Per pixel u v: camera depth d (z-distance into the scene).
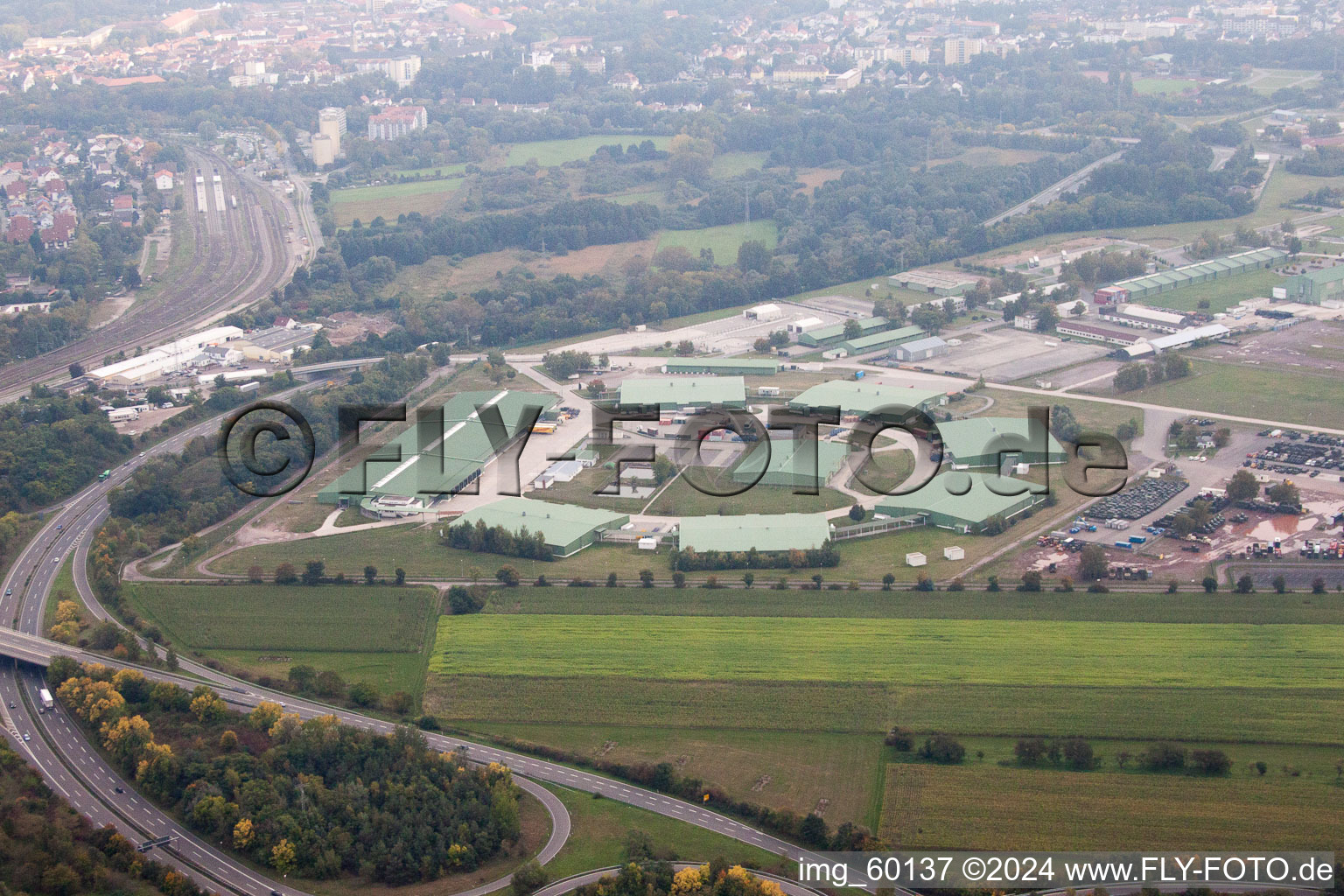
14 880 180.25
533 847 196.00
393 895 187.62
